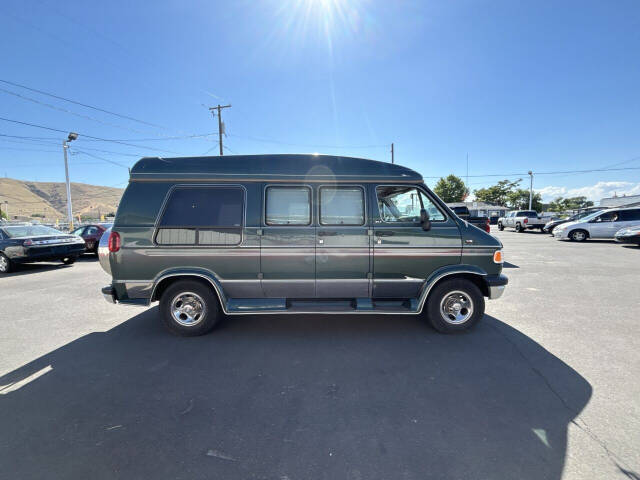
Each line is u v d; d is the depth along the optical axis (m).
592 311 5.08
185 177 4.15
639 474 1.91
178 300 4.17
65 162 22.03
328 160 4.31
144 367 3.32
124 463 2.02
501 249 4.20
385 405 2.62
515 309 5.20
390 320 4.74
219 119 24.55
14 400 2.72
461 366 3.29
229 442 2.20
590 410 2.53
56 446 2.17
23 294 6.54
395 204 4.28
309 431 2.31
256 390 2.87
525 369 3.21
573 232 16.47
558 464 1.98
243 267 4.15
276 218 4.19
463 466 1.97
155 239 4.09
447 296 4.19
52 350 3.75
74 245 10.48
